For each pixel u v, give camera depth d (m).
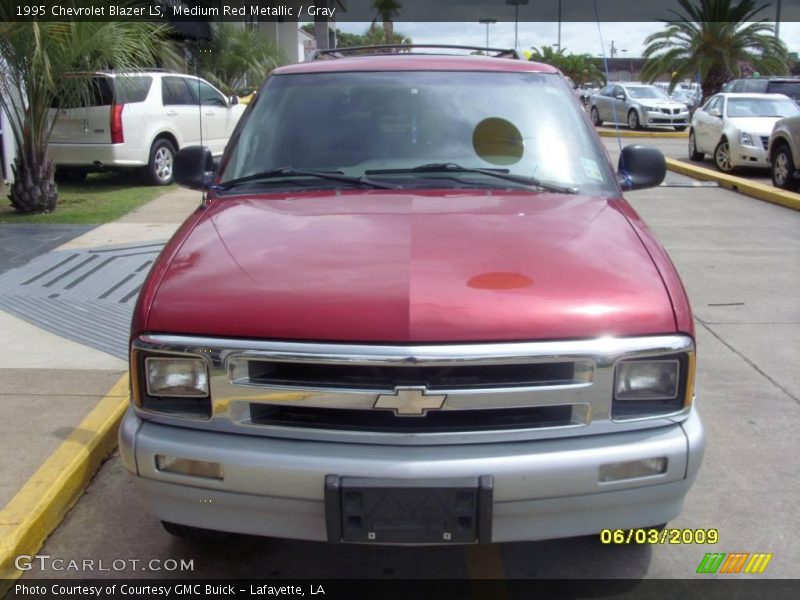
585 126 4.05
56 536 3.51
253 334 2.56
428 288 2.62
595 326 2.56
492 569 3.27
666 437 2.63
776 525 3.57
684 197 12.45
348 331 2.52
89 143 12.07
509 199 3.51
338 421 2.59
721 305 6.79
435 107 4.02
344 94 4.11
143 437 2.67
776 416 4.67
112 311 6.30
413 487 2.49
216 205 3.54
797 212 11.12
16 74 9.62
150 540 3.49
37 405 4.49
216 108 14.14
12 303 6.47
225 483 2.60
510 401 2.54
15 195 10.11
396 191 3.62
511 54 5.15
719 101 15.95
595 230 3.14
